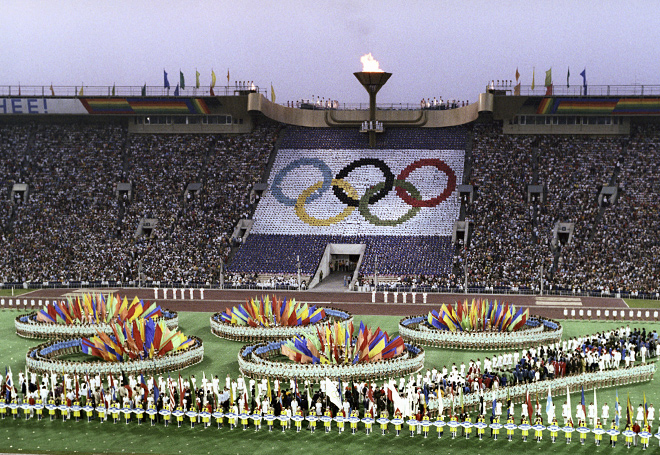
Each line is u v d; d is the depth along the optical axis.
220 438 43.62
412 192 120.62
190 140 133.75
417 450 41.41
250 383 49.75
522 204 114.38
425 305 89.75
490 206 114.62
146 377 51.75
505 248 105.88
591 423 45.84
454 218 115.00
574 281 98.88
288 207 120.19
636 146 123.19
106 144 133.12
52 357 61.12
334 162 128.00
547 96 123.12
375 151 129.62
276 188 123.62
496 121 132.25
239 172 126.75
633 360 57.47
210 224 116.81
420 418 44.19
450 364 59.75
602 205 113.31
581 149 124.00
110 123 137.25
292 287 103.62
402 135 133.00
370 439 43.34
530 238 107.38
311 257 109.94
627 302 92.06
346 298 95.69
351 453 40.91
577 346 59.91
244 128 134.38
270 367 54.44
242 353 58.16
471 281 101.19
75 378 47.88
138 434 44.50
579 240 105.88
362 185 122.94
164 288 104.19
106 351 56.66
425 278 102.31
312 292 101.19
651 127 127.00
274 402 46.44
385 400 46.97
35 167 129.12
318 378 53.91
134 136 134.75
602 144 124.81
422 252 108.56
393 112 135.12
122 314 70.06
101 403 48.22
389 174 124.50
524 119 128.62
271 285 104.19
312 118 137.00
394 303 91.44
